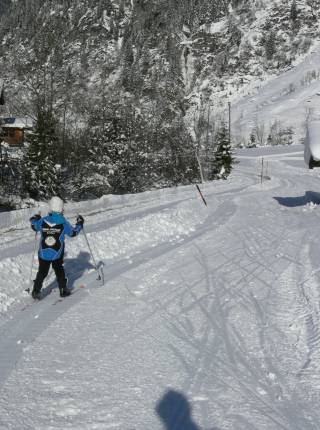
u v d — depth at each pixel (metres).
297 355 5.45
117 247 12.28
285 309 7.20
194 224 17.11
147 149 47.59
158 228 15.12
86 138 44.03
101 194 42.00
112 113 45.31
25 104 42.25
